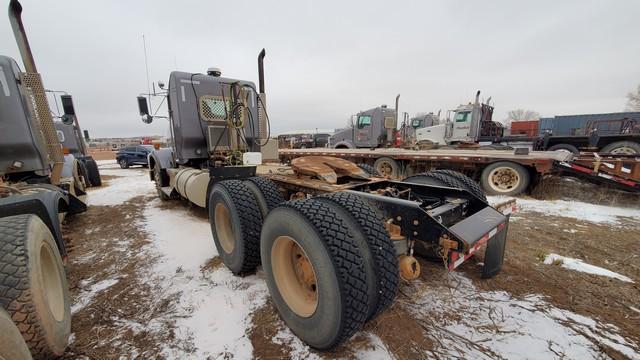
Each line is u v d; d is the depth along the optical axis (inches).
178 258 124.3
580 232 146.1
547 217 173.0
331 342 62.6
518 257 116.0
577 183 237.8
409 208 76.5
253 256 99.7
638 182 195.6
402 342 71.0
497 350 68.2
